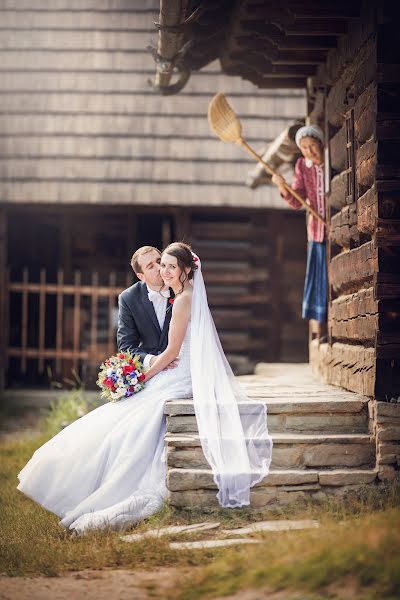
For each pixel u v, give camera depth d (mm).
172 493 8516
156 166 20047
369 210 9047
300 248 21109
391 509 7535
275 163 16141
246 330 21078
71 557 7484
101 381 9398
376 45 8766
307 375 13391
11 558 7594
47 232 22406
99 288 20734
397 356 8789
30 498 9914
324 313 12023
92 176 19953
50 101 20641
